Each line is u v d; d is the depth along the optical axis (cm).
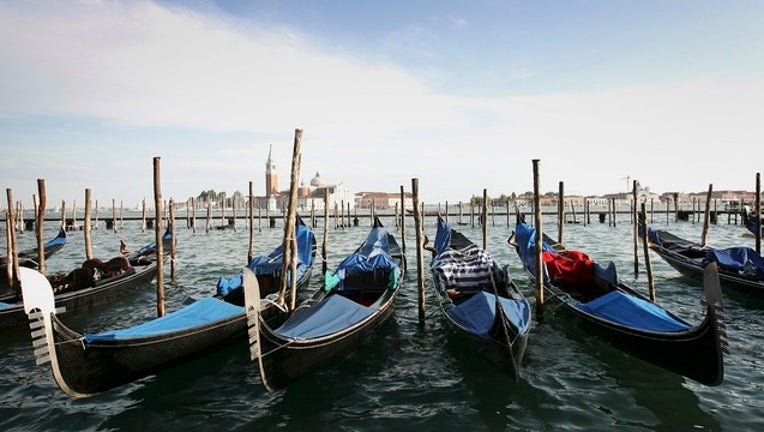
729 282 1042
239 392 632
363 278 1045
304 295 1184
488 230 3547
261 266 1100
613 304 741
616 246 2194
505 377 659
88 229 1527
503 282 986
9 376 684
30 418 558
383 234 1678
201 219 5584
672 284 1227
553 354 739
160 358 645
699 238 2600
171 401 606
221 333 738
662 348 617
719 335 536
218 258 1988
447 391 620
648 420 530
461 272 985
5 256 1511
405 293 1210
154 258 1438
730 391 591
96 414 570
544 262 960
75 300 967
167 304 1112
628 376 652
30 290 508
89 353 565
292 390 631
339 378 668
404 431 522
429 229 3750
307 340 616
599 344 761
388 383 649
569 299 839
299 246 1273
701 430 505
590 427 519
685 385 616
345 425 537
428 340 827
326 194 1577
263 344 556
